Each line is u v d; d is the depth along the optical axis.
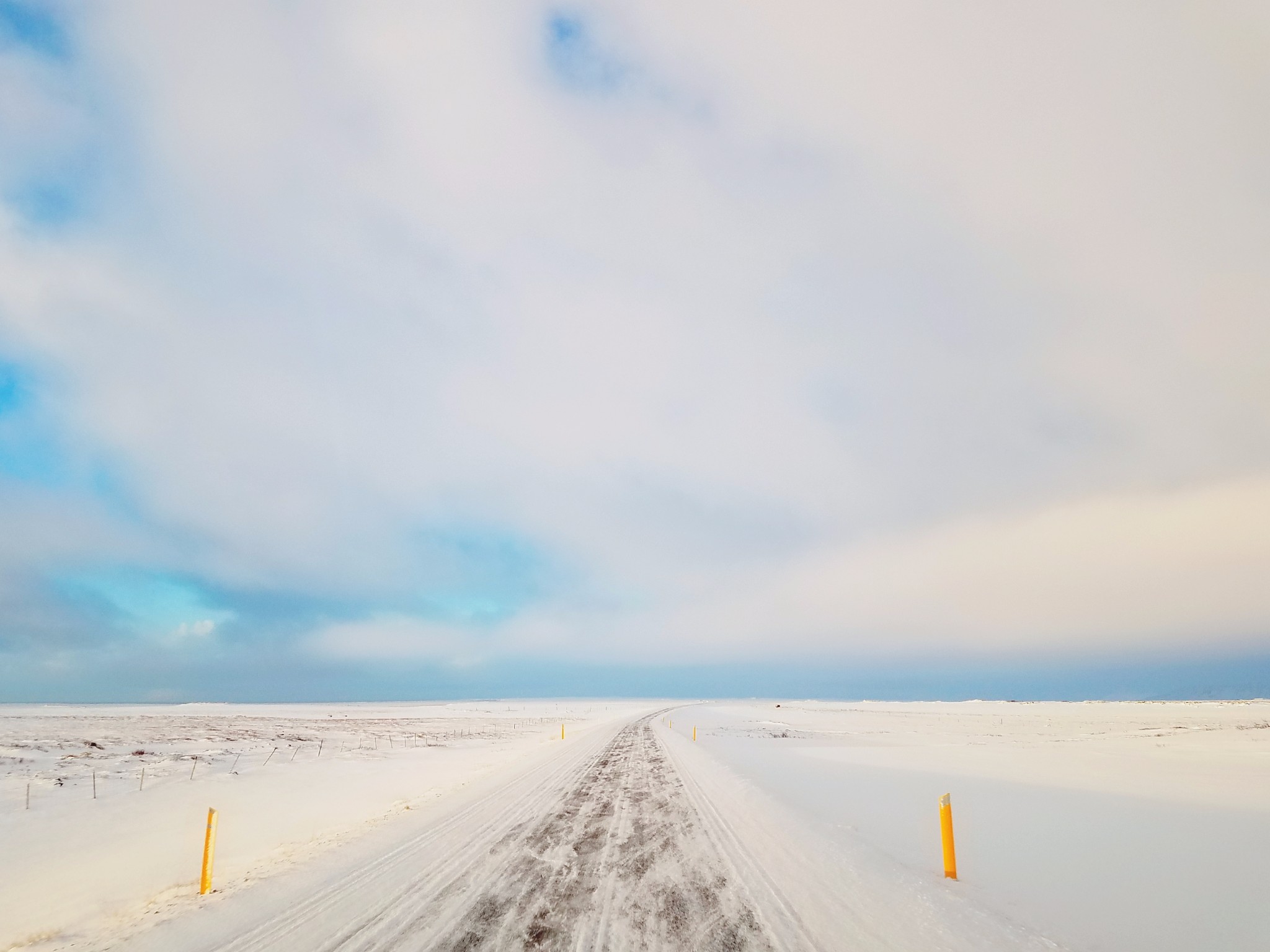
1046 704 116.19
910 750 25.30
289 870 7.96
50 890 7.25
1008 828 9.87
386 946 5.38
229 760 21.36
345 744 29.17
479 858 8.24
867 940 5.25
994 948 5.07
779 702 174.75
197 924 6.05
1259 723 45.78
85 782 15.69
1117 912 5.93
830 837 9.09
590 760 21.28
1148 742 29.06
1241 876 7.16
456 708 124.88
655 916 5.97
